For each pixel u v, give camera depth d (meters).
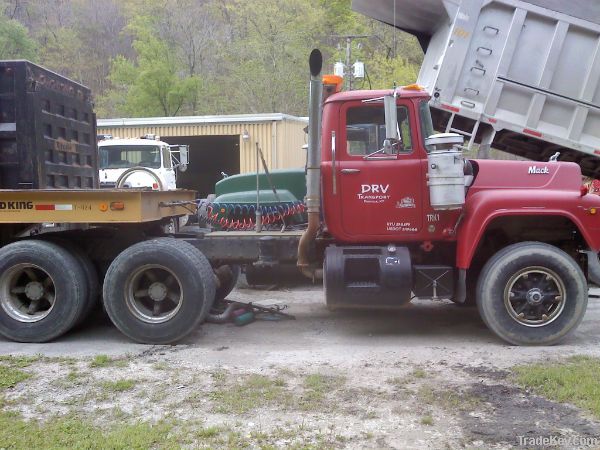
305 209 6.46
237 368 4.95
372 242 5.80
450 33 7.39
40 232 6.02
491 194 5.54
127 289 5.62
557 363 4.90
